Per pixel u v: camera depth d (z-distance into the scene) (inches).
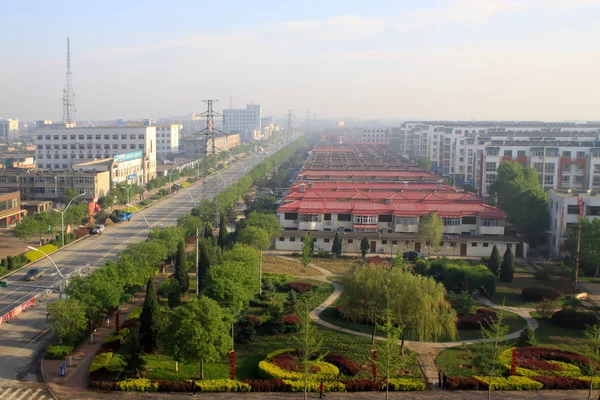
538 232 4301.2
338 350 2149.4
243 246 3073.3
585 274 3378.4
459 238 3954.2
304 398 1771.7
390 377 1907.0
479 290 2970.0
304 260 3420.3
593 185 5792.3
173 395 1811.0
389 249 3971.5
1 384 1892.2
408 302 2074.3
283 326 2337.6
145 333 2128.4
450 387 1855.3
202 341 1809.8
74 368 2027.6
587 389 1862.7
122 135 7765.8
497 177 5447.8
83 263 3649.1
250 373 1963.6
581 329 2421.3
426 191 5036.9
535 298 2847.0
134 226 4980.3
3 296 2928.2
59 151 7815.0
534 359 2041.1
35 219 4067.4
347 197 4638.3
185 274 2891.2
